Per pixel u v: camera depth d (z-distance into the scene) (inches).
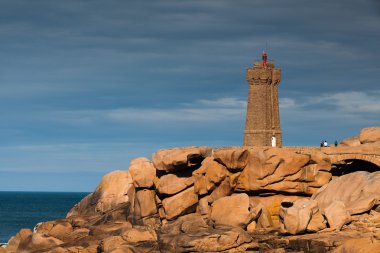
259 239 4746.6
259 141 6368.1
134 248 4923.7
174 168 5738.2
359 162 5728.3
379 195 4854.8
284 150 5447.8
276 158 5388.8
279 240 4616.1
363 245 4060.0
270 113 6407.5
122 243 5172.2
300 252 4453.7
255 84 6407.5
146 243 5059.1
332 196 5049.2
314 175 5413.4
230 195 5541.3
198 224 5093.5
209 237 4677.7
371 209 4815.5
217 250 4638.3
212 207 5477.4
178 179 5762.8
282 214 4872.0
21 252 5797.2
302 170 5413.4
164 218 5856.3
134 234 5201.8
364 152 5423.2
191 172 5797.2
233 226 5054.1
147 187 6013.8
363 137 5895.7
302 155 5413.4
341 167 5713.6
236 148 5708.7
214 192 5570.9
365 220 4667.8
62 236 6003.9
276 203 5398.6
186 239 4724.4
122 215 6254.9
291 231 4690.0
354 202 4854.8
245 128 6446.9
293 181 5393.7
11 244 6274.6
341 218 4670.3
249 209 5290.4
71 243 5580.7
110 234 5669.3
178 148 5851.4
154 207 5969.5
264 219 5157.5
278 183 5388.8
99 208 6870.1
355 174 5113.2
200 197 5684.1
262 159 5413.4
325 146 5767.7
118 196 6825.8
